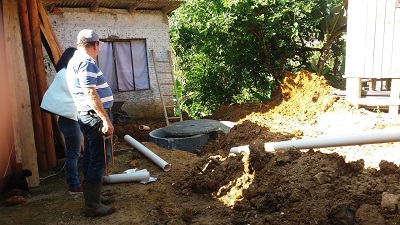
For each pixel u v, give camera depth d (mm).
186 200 4336
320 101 8531
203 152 6734
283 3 9984
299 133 7039
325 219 3264
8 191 4699
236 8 9938
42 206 4344
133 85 10250
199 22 10867
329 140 4352
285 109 9070
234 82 11336
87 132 3895
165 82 10641
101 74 4012
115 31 9766
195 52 11656
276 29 10219
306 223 3301
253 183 4055
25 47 5680
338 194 3498
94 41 3906
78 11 9219
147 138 8250
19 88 5109
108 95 4074
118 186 4840
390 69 7582
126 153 6488
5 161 4941
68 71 3965
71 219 3924
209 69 11148
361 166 3992
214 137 7410
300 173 3902
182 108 12516
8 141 5164
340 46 12227
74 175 4660
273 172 4082
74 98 3934
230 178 4465
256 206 3721
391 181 3666
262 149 4383
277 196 3676
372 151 5516
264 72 11422
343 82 11891
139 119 10312
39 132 5871
